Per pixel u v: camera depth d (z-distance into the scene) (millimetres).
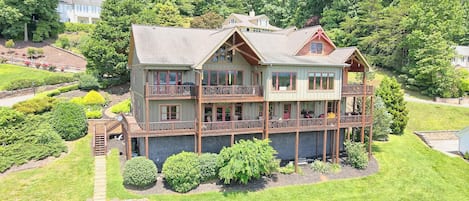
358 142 30203
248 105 28516
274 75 26344
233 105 27875
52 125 29219
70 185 21797
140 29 27453
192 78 26938
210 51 23984
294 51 28766
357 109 35281
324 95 28203
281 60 26375
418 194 24531
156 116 25906
